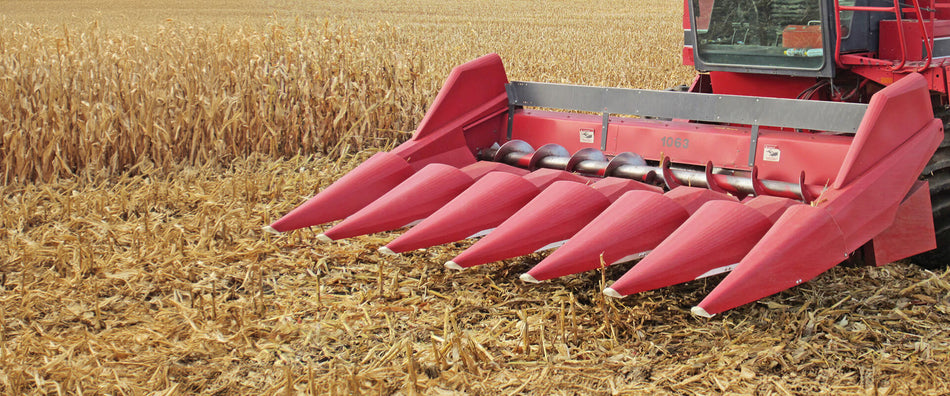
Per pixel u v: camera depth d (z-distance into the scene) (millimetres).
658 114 5031
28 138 7422
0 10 33969
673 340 3941
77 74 7852
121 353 3834
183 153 8133
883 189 3922
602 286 3914
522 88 5746
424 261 5145
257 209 6355
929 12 5641
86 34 9594
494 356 3797
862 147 3887
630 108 5148
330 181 7242
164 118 7938
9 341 4035
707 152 4812
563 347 3824
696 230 3697
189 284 4754
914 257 4922
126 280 4758
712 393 3418
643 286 3537
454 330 3797
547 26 23312
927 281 4578
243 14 31250
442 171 4695
